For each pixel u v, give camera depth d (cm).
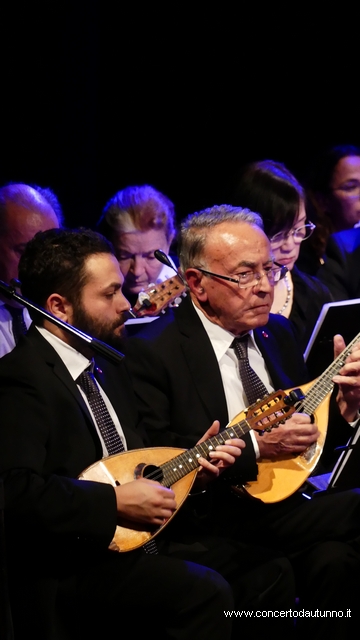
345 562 843
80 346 775
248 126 1748
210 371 867
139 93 1680
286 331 956
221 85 1703
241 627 796
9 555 713
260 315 858
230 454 770
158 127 1702
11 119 1472
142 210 1195
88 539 696
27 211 1035
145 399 862
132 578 724
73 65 1488
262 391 880
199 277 869
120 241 1199
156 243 1205
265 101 1719
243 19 1677
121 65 1664
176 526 838
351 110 1708
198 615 725
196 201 1739
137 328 996
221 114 1728
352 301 911
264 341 923
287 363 935
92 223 1573
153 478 759
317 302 1148
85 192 1550
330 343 928
